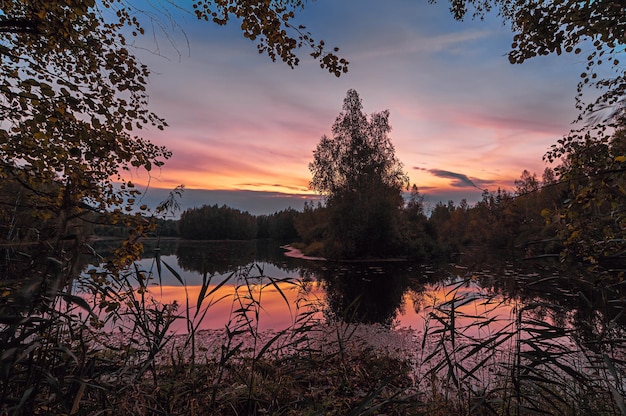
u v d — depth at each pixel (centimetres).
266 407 254
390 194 3022
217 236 8244
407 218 3303
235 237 8356
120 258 251
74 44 276
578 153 328
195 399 218
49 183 251
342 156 2892
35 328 134
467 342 531
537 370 217
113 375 197
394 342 661
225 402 238
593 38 303
